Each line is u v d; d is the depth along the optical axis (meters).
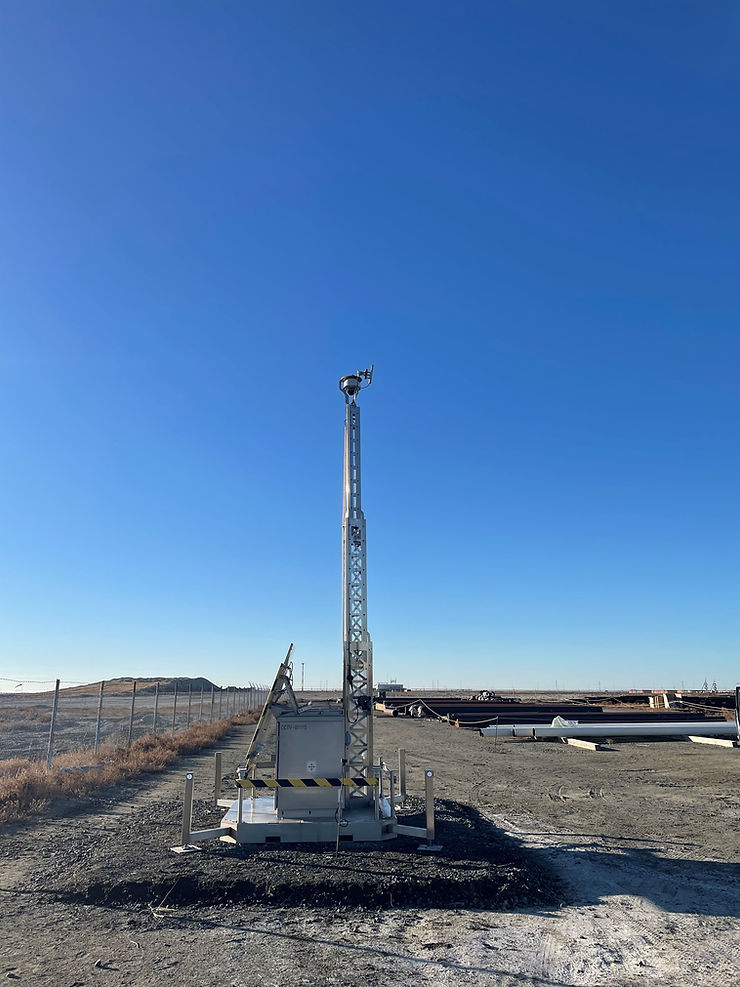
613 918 7.76
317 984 5.98
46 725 39.41
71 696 84.56
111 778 17.08
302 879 8.39
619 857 10.55
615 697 49.91
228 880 8.38
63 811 13.55
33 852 10.39
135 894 8.25
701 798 16.16
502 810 14.50
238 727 41.94
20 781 14.40
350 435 12.05
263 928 7.29
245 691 65.50
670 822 13.36
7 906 8.00
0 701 71.69
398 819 12.03
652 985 6.01
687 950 6.80
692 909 8.12
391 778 11.40
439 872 8.71
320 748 10.86
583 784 18.20
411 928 7.32
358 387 12.16
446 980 6.06
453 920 7.58
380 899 8.07
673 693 44.12
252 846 10.16
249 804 11.89
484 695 59.88
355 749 11.09
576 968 6.35
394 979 6.07
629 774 20.12
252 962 6.42
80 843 10.93
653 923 7.61
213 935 7.10
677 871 9.80
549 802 15.52
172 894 8.21
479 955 6.61
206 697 84.81
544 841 11.63
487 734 19.95
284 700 11.59
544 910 8.02
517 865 9.27
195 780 18.28
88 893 8.29
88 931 7.23
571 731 19.34
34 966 6.35
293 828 10.30
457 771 20.50
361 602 11.45
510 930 7.32
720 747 28.17
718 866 10.07
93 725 39.91
